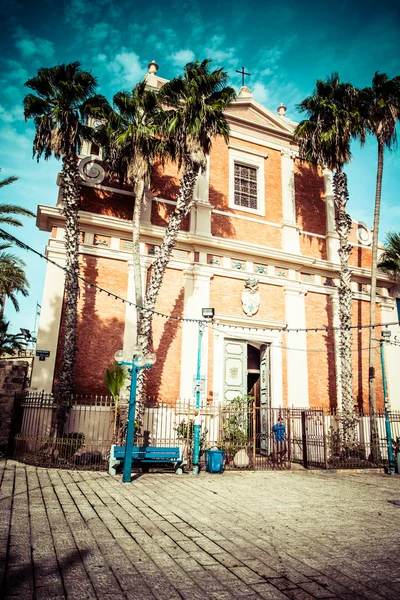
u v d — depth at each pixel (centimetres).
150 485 895
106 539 514
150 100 1345
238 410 1359
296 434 1526
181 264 1522
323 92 1584
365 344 1803
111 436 1254
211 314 1193
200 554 479
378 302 1897
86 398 1275
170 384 1410
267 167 1820
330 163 1584
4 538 497
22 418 1196
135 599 362
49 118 1225
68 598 357
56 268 1323
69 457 1101
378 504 795
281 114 2081
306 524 631
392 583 420
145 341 1234
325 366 1686
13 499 691
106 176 1495
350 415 1437
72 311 1204
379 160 1673
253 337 1577
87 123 1356
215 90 1356
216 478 1045
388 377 1806
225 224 1648
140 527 571
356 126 1543
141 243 1471
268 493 870
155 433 1327
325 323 1739
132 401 963
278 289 1670
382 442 1650
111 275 1408
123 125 1341
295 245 1748
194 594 377
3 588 370
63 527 554
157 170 1587
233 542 529
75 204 1267
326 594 391
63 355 1176
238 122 1803
